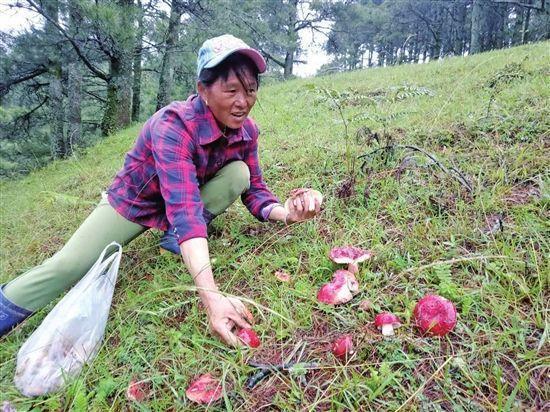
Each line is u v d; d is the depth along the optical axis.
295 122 5.46
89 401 1.62
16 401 1.64
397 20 32.78
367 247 2.32
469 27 33.59
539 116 3.34
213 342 1.74
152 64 19.25
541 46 8.17
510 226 2.20
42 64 12.34
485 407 1.35
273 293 2.04
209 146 2.25
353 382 1.48
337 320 1.84
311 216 2.34
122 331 1.97
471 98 4.37
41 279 2.10
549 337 1.56
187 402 1.56
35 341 1.76
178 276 2.36
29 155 14.59
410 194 2.71
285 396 1.52
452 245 2.12
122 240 2.37
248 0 17.20
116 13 9.48
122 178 2.33
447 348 1.59
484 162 2.87
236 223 2.91
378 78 8.08
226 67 1.93
